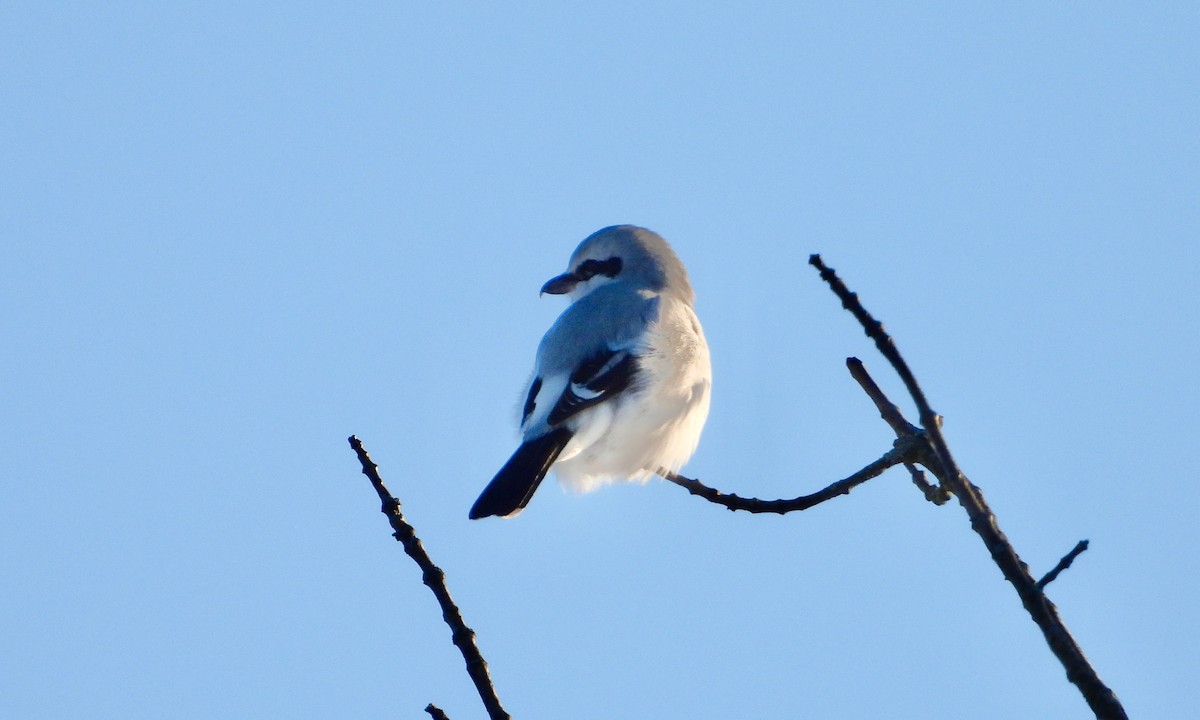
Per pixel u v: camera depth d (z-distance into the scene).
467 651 6.02
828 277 5.60
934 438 5.52
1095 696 5.21
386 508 6.37
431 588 6.20
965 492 5.49
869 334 5.55
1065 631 5.33
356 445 6.55
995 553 5.46
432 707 6.23
